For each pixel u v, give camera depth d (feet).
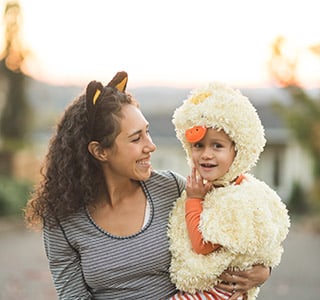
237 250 8.92
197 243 9.14
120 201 9.60
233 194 9.16
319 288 31.76
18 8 77.61
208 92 9.53
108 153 9.34
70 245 9.66
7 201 62.95
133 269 9.39
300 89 62.13
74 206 9.50
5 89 79.46
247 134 9.27
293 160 82.94
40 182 9.81
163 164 96.22
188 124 9.59
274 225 9.13
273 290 31.14
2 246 48.47
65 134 9.58
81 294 9.70
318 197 67.72
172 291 9.59
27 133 80.59
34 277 34.32
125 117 9.25
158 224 9.55
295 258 42.39
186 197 9.65
